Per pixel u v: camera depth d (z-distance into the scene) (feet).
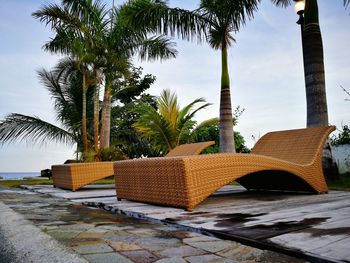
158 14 24.41
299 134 15.34
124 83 48.34
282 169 11.99
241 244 5.44
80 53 32.35
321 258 4.40
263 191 15.88
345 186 18.08
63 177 19.42
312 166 13.74
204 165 9.49
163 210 9.20
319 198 12.27
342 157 25.55
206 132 40.09
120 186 12.16
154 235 6.15
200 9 25.18
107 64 33.40
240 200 11.84
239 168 10.37
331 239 5.41
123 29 33.17
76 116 40.27
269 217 7.76
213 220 7.44
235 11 23.76
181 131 32.42
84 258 4.46
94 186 23.58
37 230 6.05
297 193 14.57
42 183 28.09
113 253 4.83
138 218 8.43
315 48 19.76
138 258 4.58
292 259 4.61
